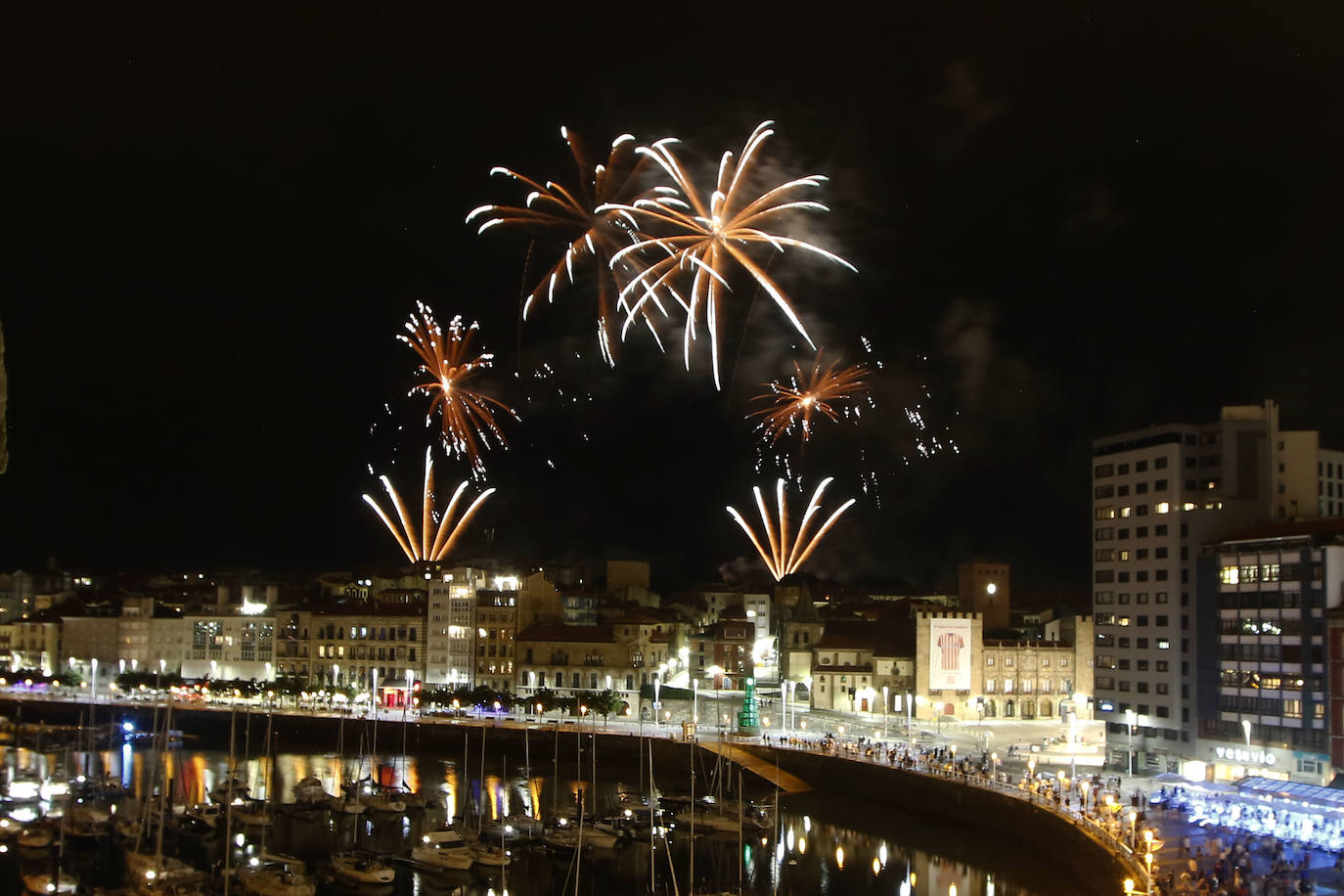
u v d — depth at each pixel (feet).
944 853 459.32
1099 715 625.00
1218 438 595.06
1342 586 496.64
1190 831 397.80
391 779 635.25
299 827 504.43
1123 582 620.90
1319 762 492.13
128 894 390.01
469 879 425.69
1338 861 350.02
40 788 542.16
